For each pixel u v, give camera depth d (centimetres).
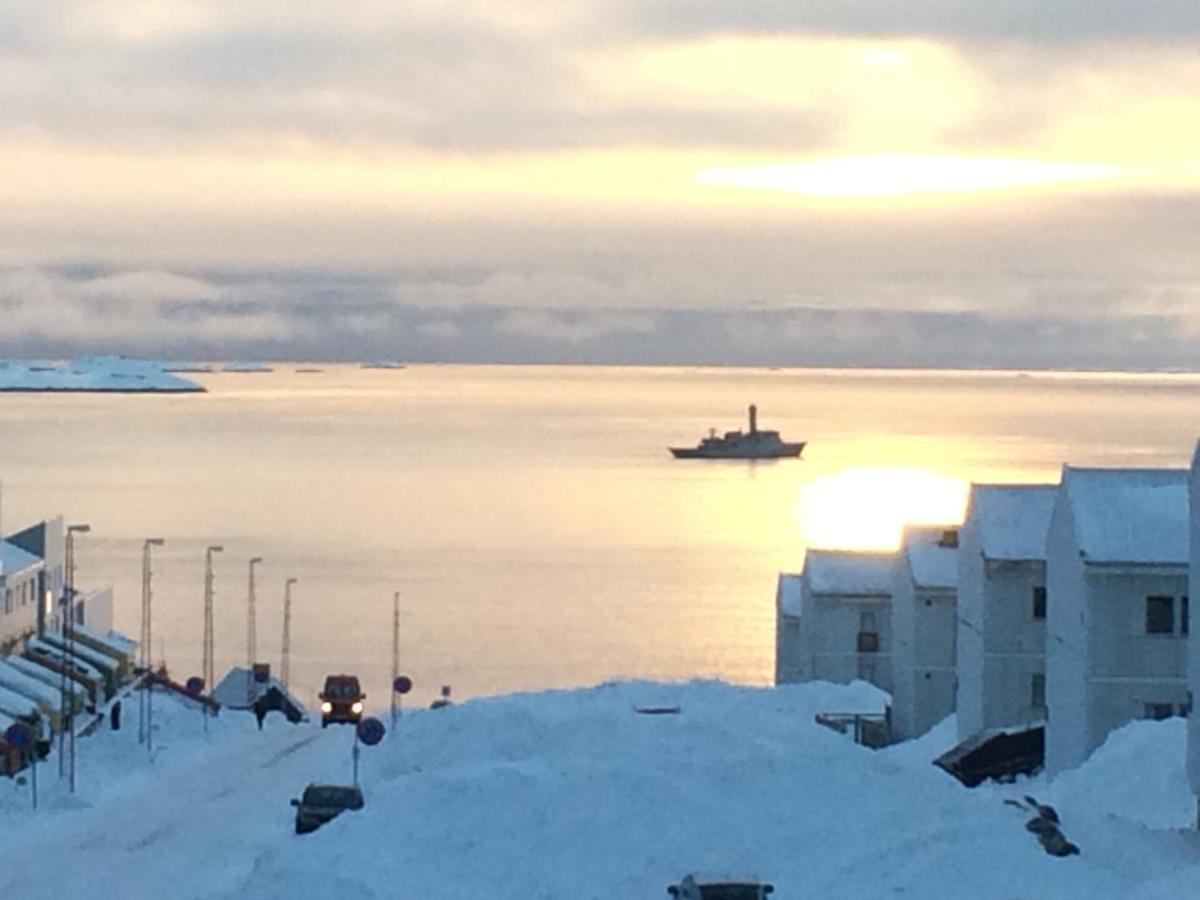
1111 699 6456
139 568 17962
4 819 6531
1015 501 7538
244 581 17112
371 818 5159
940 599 8269
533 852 4903
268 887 4744
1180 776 5750
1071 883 4497
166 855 5878
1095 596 6444
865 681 9231
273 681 10569
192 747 8288
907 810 5166
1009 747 7038
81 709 8681
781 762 5566
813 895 4522
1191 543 5372
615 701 7631
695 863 4812
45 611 9856
